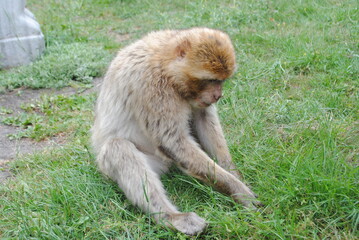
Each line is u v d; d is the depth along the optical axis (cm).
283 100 214
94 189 176
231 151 190
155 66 174
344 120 196
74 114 234
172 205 168
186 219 161
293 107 208
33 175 191
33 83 261
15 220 169
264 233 157
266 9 318
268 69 237
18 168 198
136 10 383
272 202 165
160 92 173
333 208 161
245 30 288
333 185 162
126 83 178
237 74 235
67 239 163
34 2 426
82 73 267
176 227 161
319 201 163
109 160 175
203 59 170
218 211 165
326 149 176
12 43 288
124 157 172
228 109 213
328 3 314
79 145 207
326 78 225
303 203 163
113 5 405
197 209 170
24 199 178
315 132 190
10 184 189
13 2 283
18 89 261
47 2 425
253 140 194
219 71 170
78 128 221
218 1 360
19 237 164
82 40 324
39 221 167
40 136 220
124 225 164
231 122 207
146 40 181
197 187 173
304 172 168
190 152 173
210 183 171
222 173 171
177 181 180
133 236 163
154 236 161
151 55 175
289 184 167
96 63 274
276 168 177
